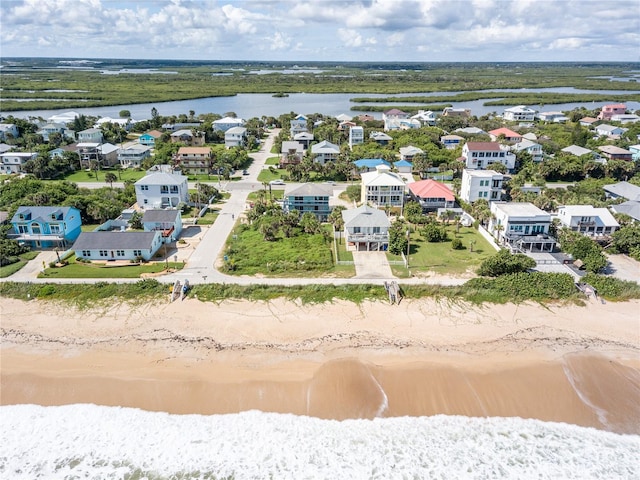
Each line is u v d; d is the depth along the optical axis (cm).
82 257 6775
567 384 4541
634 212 8262
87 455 3816
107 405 4269
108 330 5281
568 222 7794
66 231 7375
